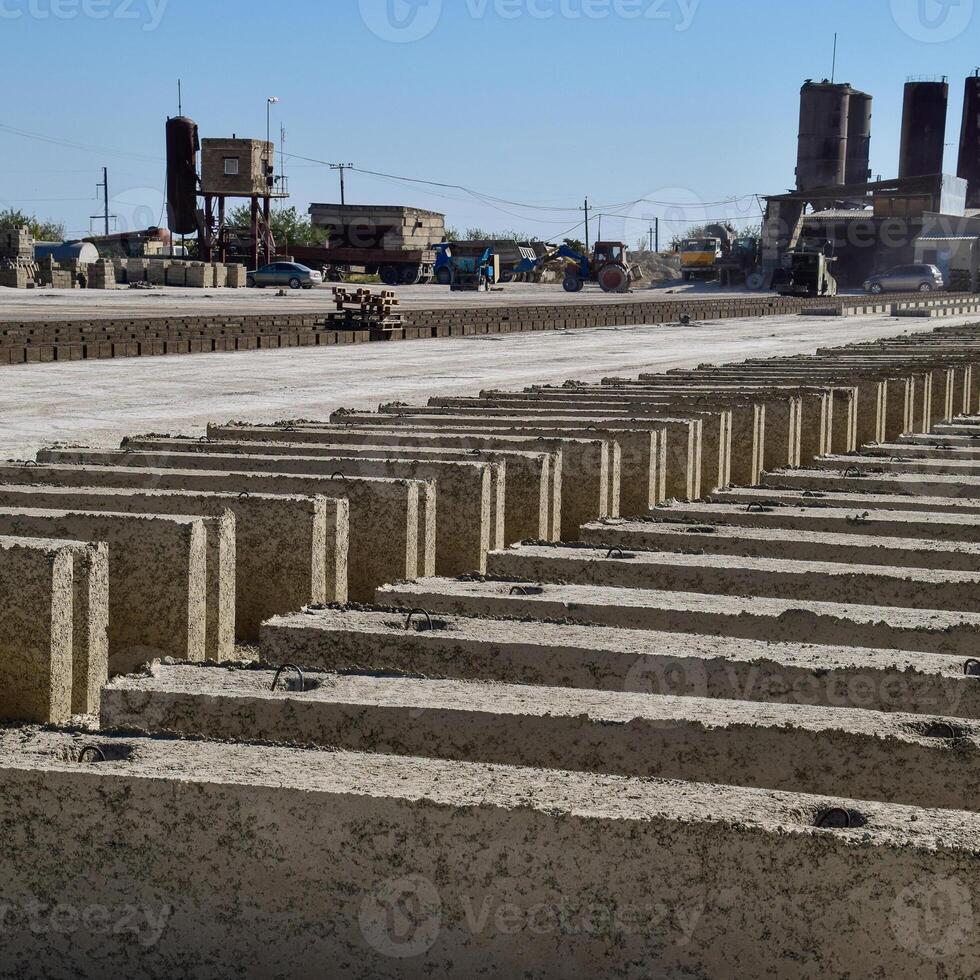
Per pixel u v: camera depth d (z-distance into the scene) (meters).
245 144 69.69
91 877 2.88
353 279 79.25
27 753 2.99
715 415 9.26
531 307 45.09
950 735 3.27
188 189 69.81
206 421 12.89
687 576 5.27
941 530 6.18
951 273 62.78
